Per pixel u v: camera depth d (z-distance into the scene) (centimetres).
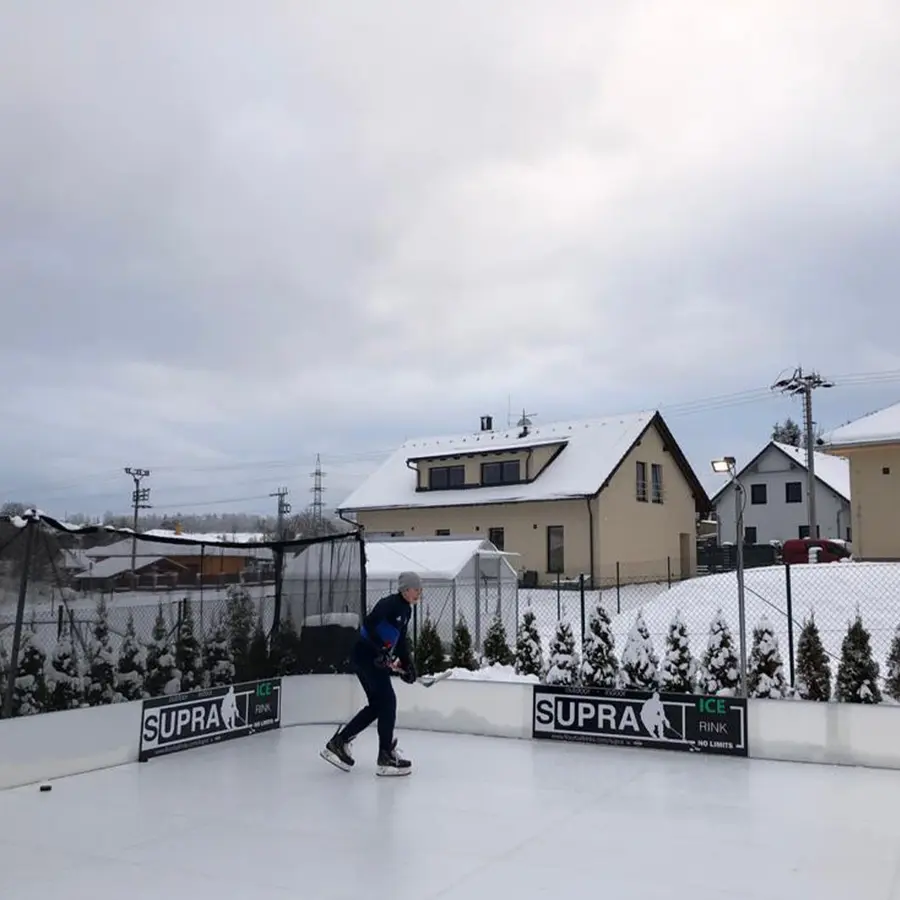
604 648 1228
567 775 805
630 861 557
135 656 930
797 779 789
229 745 951
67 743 807
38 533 838
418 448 4241
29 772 774
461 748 930
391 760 801
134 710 867
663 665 1098
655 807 693
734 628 1827
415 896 495
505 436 3991
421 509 3747
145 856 571
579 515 3356
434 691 1038
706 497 4000
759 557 3806
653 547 3634
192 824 646
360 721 816
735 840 603
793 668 1377
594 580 3216
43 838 612
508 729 991
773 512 4997
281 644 1084
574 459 3531
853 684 1039
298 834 620
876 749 834
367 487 4069
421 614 2062
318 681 1084
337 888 509
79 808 693
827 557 2991
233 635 1033
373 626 810
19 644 809
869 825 640
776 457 5000
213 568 1016
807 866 546
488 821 653
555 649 1266
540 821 652
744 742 883
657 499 3706
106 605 907
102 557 907
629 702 931
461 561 2114
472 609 2158
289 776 804
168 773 817
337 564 1138
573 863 554
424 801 712
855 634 1053
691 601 2056
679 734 907
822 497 4806
